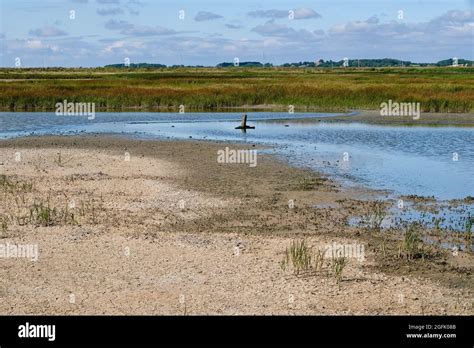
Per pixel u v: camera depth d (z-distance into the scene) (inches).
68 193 829.2
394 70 5984.3
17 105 2447.1
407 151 1257.4
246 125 1759.4
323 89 2667.3
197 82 3457.2
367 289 478.3
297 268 518.3
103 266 527.5
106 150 1239.5
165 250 575.2
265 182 916.6
